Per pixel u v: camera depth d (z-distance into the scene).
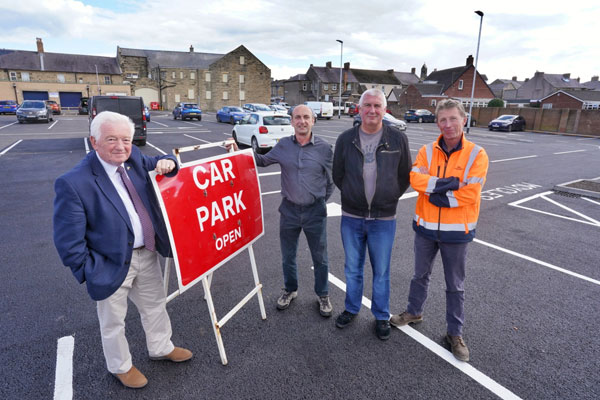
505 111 31.34
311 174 2.92
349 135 2.73
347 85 60.69
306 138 2.93
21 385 2.29
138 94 52.22
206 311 3.21
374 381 2.41
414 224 2.78
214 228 2.55
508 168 11.38
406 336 2.91
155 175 2.12
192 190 2.37
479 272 4.07
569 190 8.09
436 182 2.45
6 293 3.36
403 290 3.63
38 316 3.02
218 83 54.50
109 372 2.45
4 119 26.80
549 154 14.98
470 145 2.46
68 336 2.79
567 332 2.97
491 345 2.80
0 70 45.97
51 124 22.45
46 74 48.44
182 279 2.26
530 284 3.79
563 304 3.40
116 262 2.06
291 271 3.20
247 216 2.93
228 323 3.04
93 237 2.01
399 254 4.50
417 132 24.67
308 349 2.73
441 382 2.41
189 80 53.28
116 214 2.03
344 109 46.81
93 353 2.62
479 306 3.36
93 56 53.75
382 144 2.62
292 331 2.95
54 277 3.69
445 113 2.41
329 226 5.51
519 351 2.73
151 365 2.54
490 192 8.09
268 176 8.91
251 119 12.80
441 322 3.10
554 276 3.99
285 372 2.48
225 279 3.78
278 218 5.74
